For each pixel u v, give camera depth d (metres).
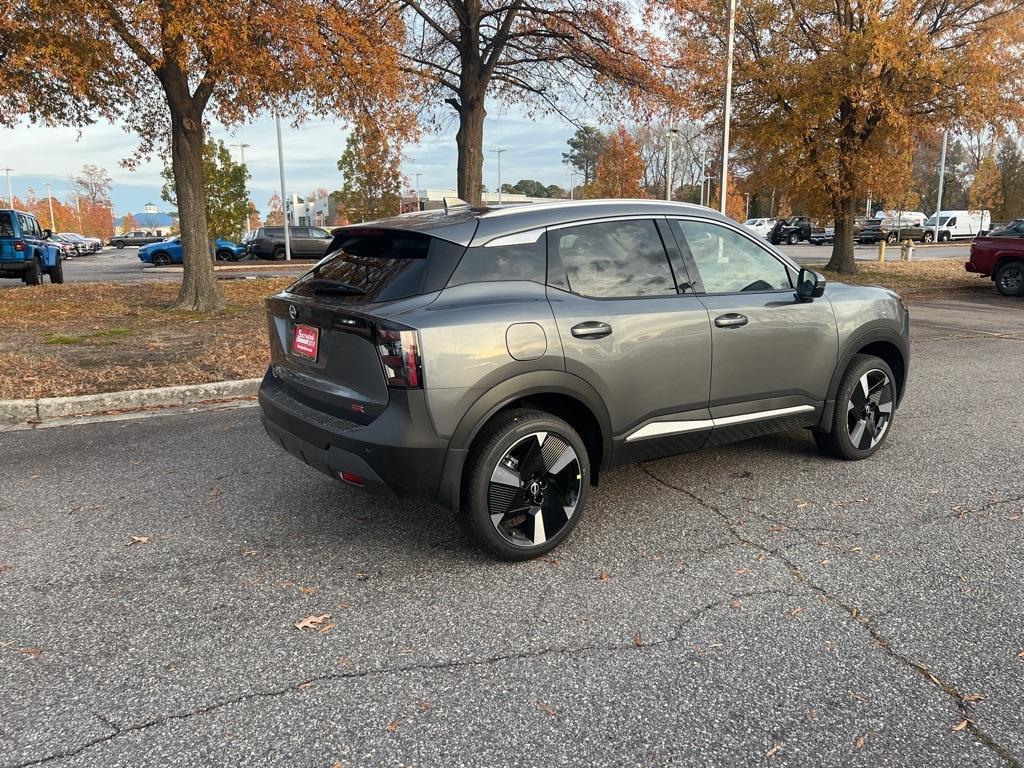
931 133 18.97
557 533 3.59
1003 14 17.12
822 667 2.69
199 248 12.65
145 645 2.85
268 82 11.01
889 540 3.77
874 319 4.78
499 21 15.55
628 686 2.58
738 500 4.32
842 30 17.28
